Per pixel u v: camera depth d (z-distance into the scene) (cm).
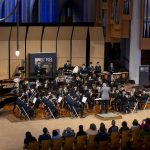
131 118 2320
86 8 3538
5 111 2420
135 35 3112
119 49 3662
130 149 1527
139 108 2522
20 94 2395
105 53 3666
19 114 2348
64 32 3388
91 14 3556
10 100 2316
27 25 3397
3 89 2380
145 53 3412
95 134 1705
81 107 2306
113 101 2462
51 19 3459
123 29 3144
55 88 2594
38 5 3406
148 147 1658
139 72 3119
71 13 3512
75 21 3531
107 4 3294
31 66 3086
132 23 3111
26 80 2838
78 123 2197
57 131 1716
